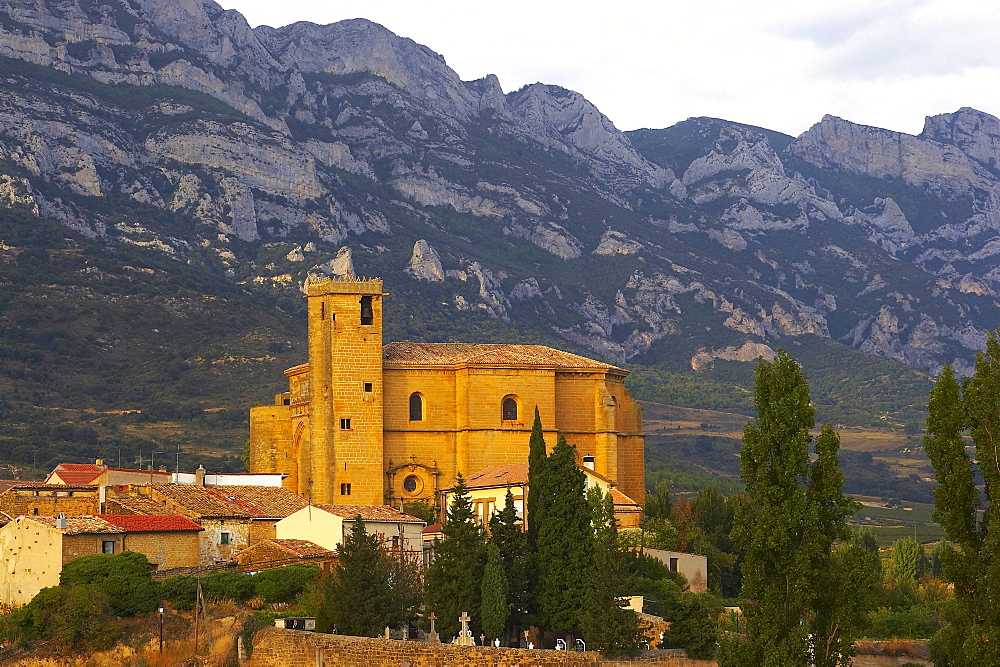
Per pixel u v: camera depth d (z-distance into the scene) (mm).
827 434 81750
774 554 81000
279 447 177500
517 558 112375
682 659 95125
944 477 76375
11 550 116875
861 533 184375
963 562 74938
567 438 172125
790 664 77875
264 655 100000
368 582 105438
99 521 121812
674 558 135750
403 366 169250
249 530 132500
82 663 106375
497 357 172500
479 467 167375
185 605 114188
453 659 90375
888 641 115125
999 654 71500
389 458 167750
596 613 98938
